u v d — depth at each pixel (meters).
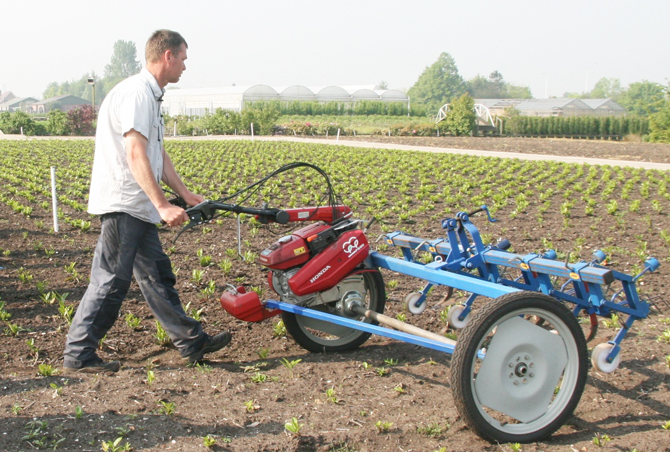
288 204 13.59
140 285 4.73
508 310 3.64
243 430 3.75
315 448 3.60
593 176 18.86
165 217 4.29
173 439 3.58
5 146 29.09
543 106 71.44
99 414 3.80
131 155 4.24
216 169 20.48
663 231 10.19
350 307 5.03
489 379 3.76
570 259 8.48
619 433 3.94
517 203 13.60
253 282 7.35
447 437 3.82
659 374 4.82
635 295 4.26
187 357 4.86
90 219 11.20
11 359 4.93
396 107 65.38
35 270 7.56
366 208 13.01
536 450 3.72
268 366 4.98
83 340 4.51
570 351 3.90
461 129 50.12
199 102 65.12
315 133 48.12
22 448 3.38
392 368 4.96
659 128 44.78
